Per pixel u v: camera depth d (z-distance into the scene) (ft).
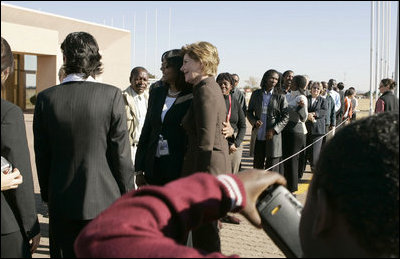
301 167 22.98
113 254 1.76
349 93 39.06
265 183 2.46
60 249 7.97
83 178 7.61
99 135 7.77
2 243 5.77
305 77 20.45
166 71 10.04
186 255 1.75
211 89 8.86
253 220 2.43
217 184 2.21
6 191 6.40
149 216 1.89
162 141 10.07
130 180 8.20
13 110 6.23
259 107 20.01
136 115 16.12
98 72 8.53
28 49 72.79
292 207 2.46
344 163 1.75
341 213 1.73
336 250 1.80
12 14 73.82
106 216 1.93
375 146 1.71
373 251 1.71
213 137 8.73
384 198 1.64
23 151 6.31
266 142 19.21
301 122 19.11
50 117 7.76
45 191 8.56
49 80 77.71
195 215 2.05
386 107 20.12
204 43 9.15
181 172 9.90
